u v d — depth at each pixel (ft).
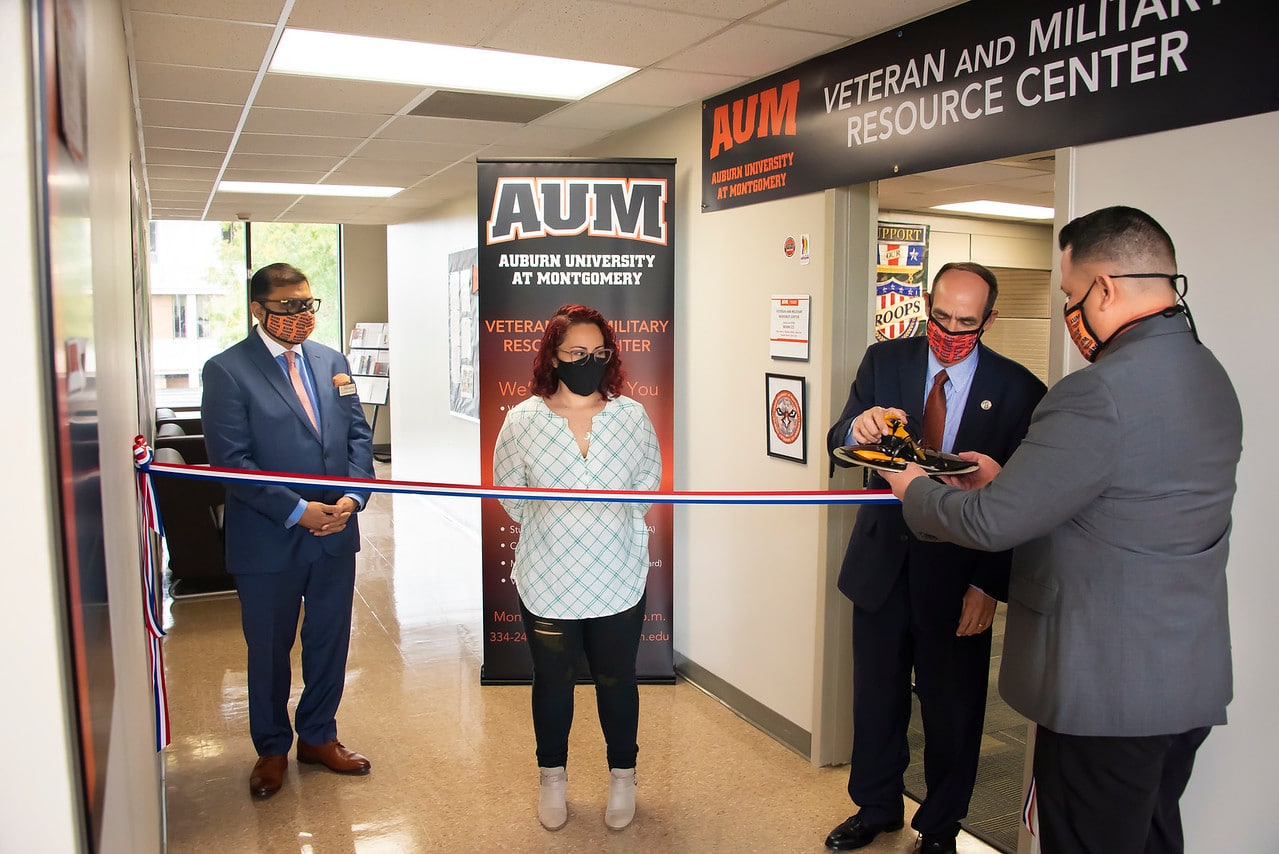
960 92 8.44
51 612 2.54
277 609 9.82
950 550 8.04
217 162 18.11
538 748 9.29
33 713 2.54
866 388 8.61
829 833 9.11
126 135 9.19
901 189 16.96
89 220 3.76
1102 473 5.29
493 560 13.02
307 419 9.76
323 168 18.97
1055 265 7.60
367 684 13.23
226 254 37.81
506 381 12.85
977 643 8.20
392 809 9.66
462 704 12.49
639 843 9.00
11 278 2.43
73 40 3.26
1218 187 6.33
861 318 10.43
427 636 15.44
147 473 6.46
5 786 2.53
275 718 10.10
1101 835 5.67
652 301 12.75
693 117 13.08
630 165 12.59
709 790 10.12
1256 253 6.13
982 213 20.53
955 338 7.76
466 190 22.35
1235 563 6.38
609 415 8.77
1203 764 6.66
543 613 8.82
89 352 3.40
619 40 10.02
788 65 10.88
